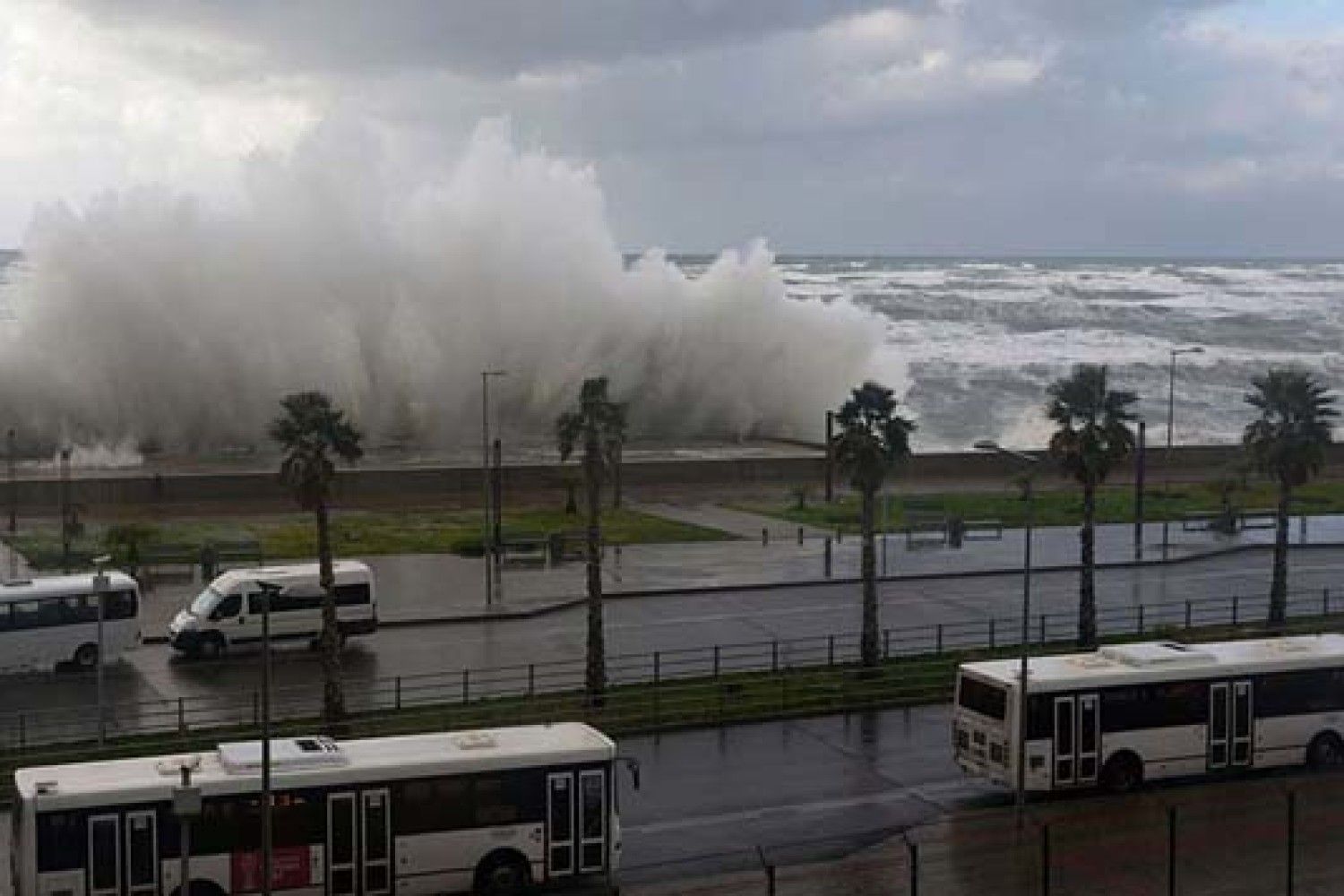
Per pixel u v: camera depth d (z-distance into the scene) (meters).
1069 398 51.28
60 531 71.25
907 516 79.75
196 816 28.11
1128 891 29.86
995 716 35.69
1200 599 61.28
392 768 29.48
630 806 35.72
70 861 27.50
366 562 66.38
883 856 32.19
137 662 49.88
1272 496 89.12
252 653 51.09
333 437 40.94
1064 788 35.88
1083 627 51.22
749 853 32.41
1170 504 86.00
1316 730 38.22
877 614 57.44
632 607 58.84
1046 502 86.31
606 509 82.56
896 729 42.72
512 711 42.59
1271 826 33.97
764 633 54.06
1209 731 37.03
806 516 80.56
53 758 37.66
